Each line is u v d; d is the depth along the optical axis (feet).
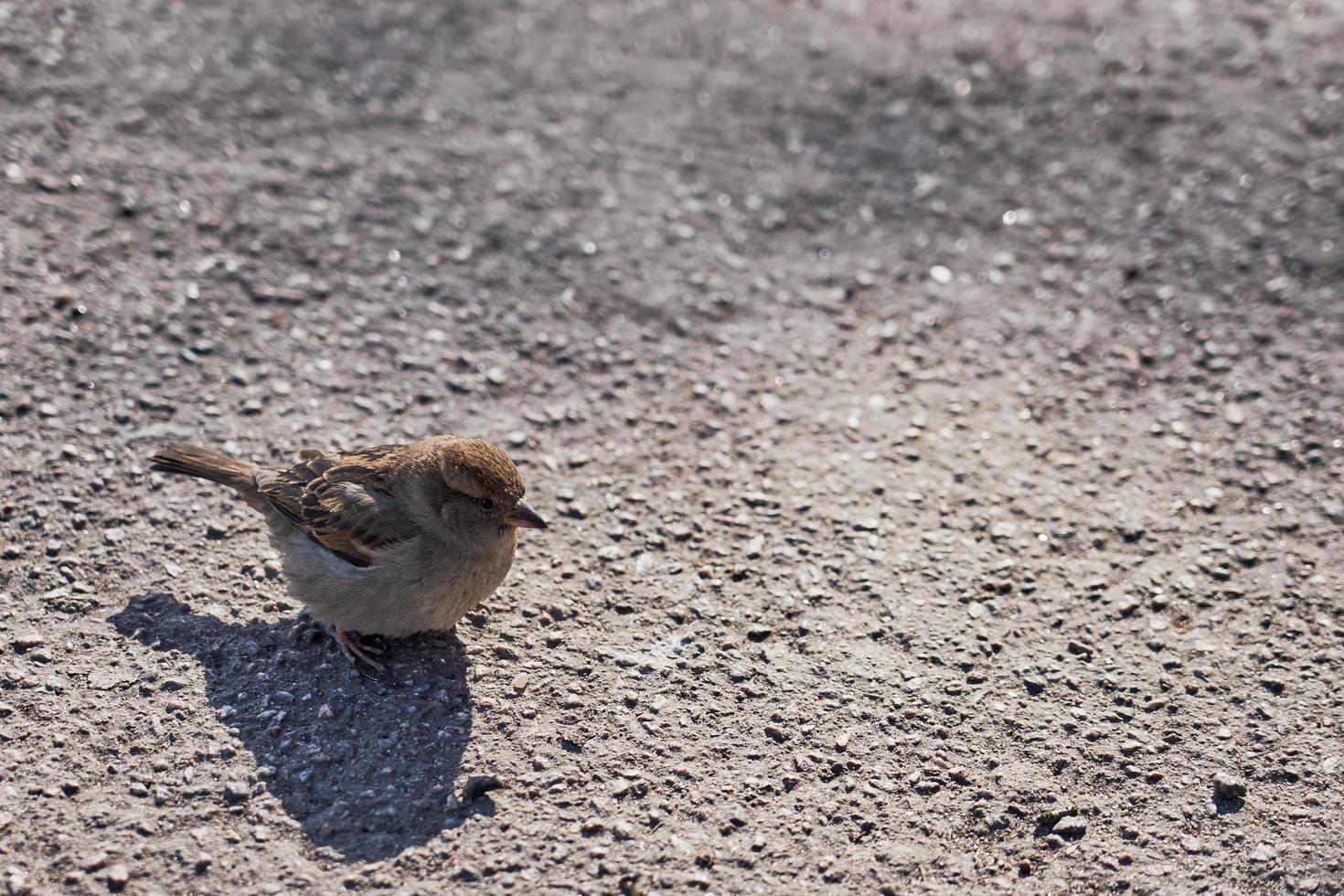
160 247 29.78
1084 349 29.66
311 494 21.17
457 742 19.72
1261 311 30.58
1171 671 21.83
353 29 37.76
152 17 36.81
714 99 36.68
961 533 24.77
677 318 30.01
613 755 19.69
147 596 21.88
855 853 18.39
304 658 21.06
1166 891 18.10
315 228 31.04
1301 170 34.35
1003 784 19.62
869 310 30.73
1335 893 18.10
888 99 36.88
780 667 21.61
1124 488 25.98
